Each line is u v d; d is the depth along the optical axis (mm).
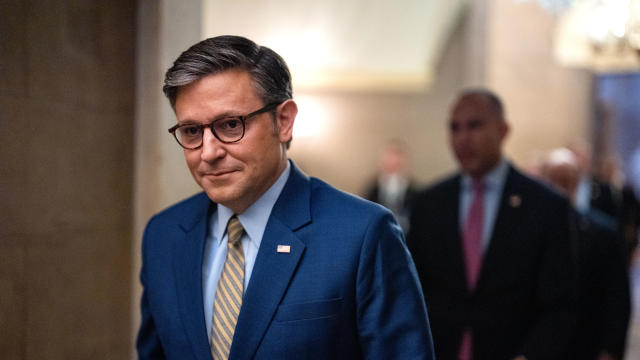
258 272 1220
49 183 1749
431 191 2367
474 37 7348
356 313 1217
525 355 1955
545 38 6715
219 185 1177
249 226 1274
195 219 1375
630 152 9328
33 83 1678
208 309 1281
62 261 1808
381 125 9000
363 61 8047
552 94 6789
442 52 8539
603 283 2555
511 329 2061
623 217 6273
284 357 1164
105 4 1939
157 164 2037
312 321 1175
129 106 2057
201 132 1177
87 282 1911
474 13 7391
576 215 2621
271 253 1229
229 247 1272
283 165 1304
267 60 1188
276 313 1191
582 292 2557
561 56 3986
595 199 5422
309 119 9031
